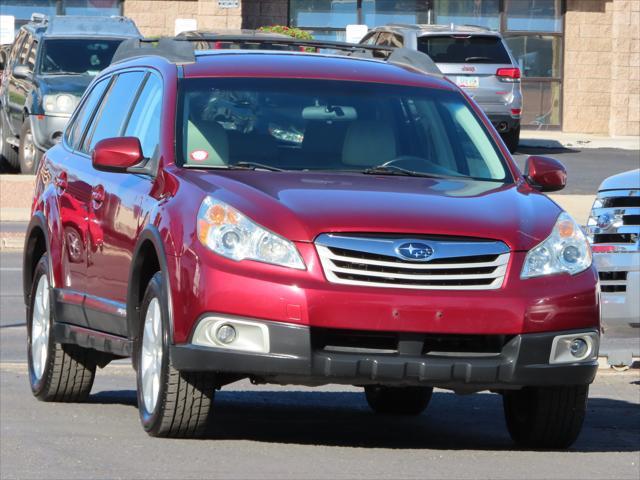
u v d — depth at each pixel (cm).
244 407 2752
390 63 2756
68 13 10406
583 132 10744
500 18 10662
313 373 2061
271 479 1925
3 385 2984
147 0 10438
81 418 2534
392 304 2055
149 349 2250
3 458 2098
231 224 2116
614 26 10338
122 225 2414
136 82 2683
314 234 2086
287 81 2544
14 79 7631
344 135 2461
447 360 2081
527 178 2514
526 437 2302
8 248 5766
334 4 10569
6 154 7844
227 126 2436
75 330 2617
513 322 2089
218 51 2686
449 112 2569
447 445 2339
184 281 2123
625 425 2594
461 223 2133
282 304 2055
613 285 3033
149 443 2206
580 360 2144
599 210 3067
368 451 2194
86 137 2838
